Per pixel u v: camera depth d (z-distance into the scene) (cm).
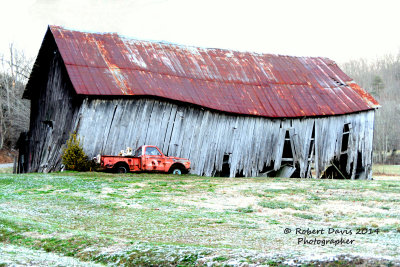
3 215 1351
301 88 3675
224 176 3288
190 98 3092
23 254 932
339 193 2164
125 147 2859
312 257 839
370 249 1005
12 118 6931
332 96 3650
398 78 14000
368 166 3581
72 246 1033
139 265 883
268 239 1137
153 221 1394
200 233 1217
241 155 3272
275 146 3400
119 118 2858
